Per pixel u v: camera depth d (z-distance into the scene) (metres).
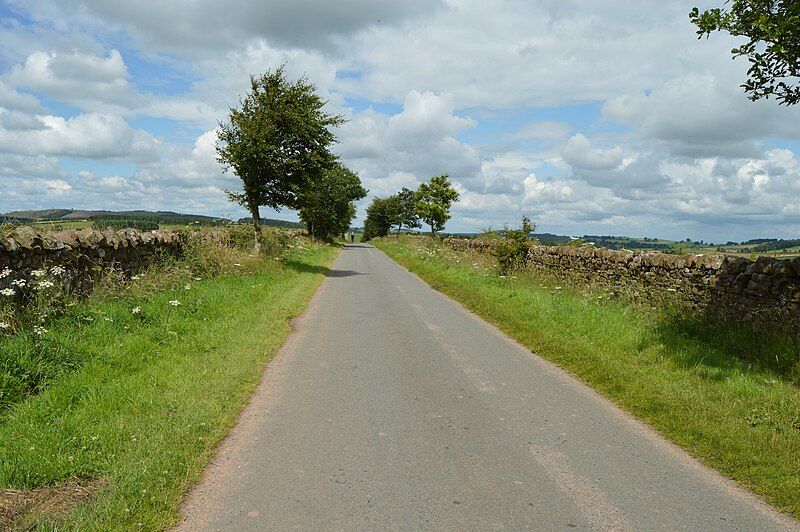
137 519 3.54
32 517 3.52
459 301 13.80
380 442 4.90
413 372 7.17
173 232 13.97
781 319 7.00
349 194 57.69
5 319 6.56
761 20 5.56
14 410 5.10
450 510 3.75
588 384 6.74
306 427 5.24
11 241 7.08
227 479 4.18
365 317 11.36
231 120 20.75
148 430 4.83
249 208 21.52
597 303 11.05
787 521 3.67
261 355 7.72
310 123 20.95
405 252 33.94
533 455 4.66
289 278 17.06
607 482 4.19
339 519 3.63
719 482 4.21
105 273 9.44
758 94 6.46
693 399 5.74
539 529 3.53
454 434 5.11
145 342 7.35
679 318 8.70
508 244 17.92
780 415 5.21
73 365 6.18
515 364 7.64
